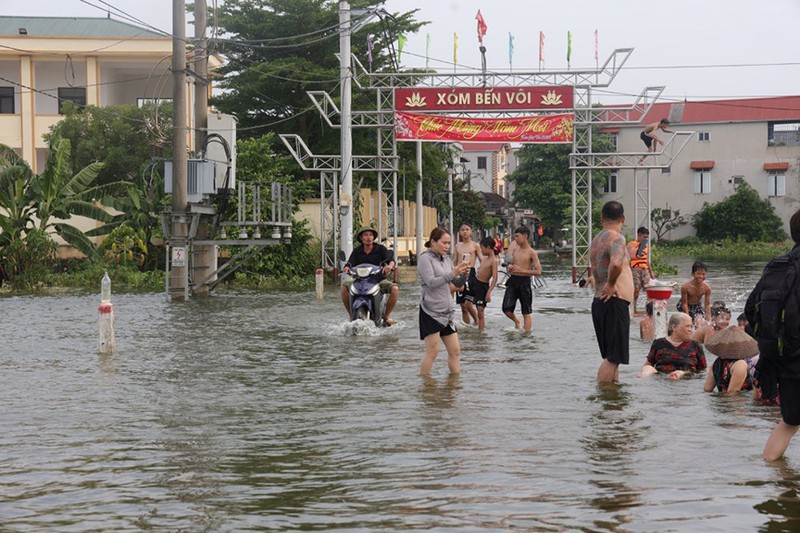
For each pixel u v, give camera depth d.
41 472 6.55
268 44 39.97
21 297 26.33
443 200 72.50
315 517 5.42
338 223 34.94
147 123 27.64
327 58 39.75
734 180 74.75
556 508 5.52
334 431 7.86
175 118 24.20
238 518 5.42
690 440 7.32
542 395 9.55
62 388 10.29
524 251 16.39
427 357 11.08
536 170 83.19
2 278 31.56
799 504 5.55
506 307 16.47
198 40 25.09
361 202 38.09
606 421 8.12
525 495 5.80
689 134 34.91
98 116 40.47
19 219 32.66
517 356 12.80
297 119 39.91
